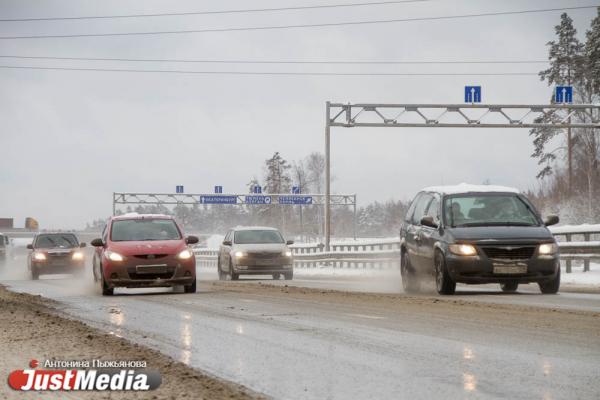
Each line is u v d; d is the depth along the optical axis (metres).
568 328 19.38
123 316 25.00
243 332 19.47
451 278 32.38
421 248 35.19
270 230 61.84
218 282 48.09
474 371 13.41
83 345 17.69
